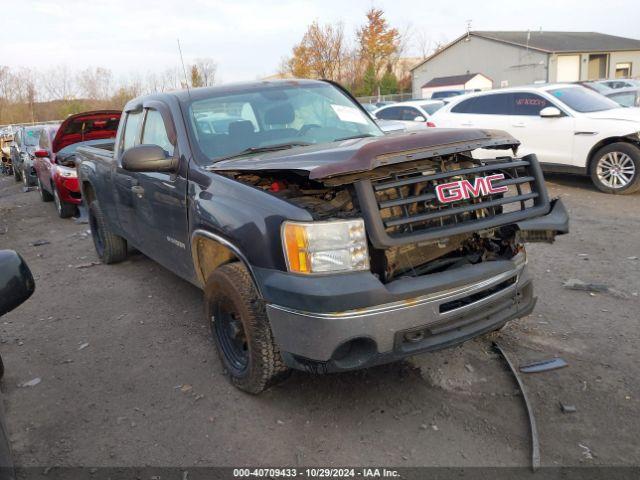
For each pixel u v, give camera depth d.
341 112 4.81
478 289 3.16
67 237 8.87
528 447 2.94
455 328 3.15
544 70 41.84
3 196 15.03
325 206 3.20
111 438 3.27
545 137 9.74
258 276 3.12
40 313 5.45
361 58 48.81
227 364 3.74
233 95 4.59
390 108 14.91
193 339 4.54
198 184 3.86
